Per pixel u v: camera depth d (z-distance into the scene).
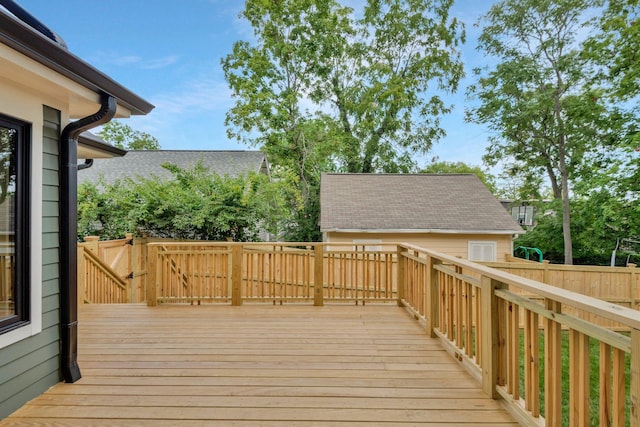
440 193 12.26
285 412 2.22
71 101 2.59
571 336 1.72
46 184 2.48
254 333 3.79
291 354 3.20
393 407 2.29
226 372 2.81
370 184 13.02
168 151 15.34
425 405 2.32
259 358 3.10
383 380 2.68
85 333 3.78
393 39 16.30
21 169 2.30
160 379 2.68
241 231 9.62
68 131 2.60
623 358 1.39
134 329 3.93
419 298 4.17
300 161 16.08
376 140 16.88
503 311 2.41
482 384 2.54
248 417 2.16
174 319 4.32
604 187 11.36
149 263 4.98
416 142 17.16
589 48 12.06
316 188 16.00
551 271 6.55
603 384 1.49
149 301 4.96
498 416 2.19
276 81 15.60
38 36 1.75
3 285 2.26
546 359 1.89
